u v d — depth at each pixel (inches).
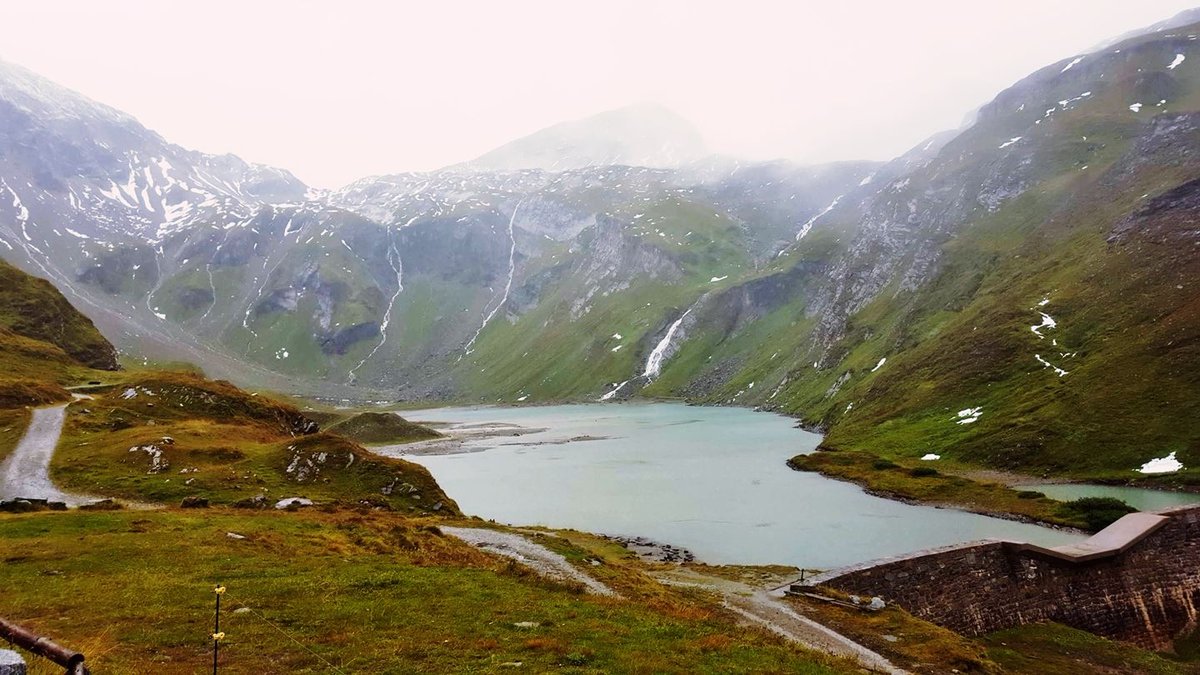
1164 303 5019.7
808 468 4938.5
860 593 1809.8
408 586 1312.7
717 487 4286.4
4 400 4382.4
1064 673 1633.9
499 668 875.4
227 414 4734.3
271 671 821.2
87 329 7485.2
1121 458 3754.9
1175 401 3959.2
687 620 1332.4
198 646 901.8
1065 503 3134.8
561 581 1603.1
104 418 4173.2
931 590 1883.6
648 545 2844.5
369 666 855.7
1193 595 2143.2
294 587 1248.8
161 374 5374.0
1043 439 4210.1
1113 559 2074.3
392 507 2974.9
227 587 1229.1
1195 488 3260.3
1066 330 5634.8
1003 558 1998.0
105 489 2807.6
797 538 2891.2
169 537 1689.2
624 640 1061.1
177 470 3115.2
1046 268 7298.2
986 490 3617.1
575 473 5123.0
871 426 5964.6
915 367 6697.8
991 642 1815.9
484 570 1583.4
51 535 1702.8
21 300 7096.5
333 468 3307.1
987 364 5807.1
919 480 4028.1
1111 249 6496.1
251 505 2576.3
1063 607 1999.3
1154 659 1784.0
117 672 767.1
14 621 983.6
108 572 1326.3
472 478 5044.3
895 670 1266.0
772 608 1652.3
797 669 1040.2
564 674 867.4
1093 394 4394.7
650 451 6309.1
